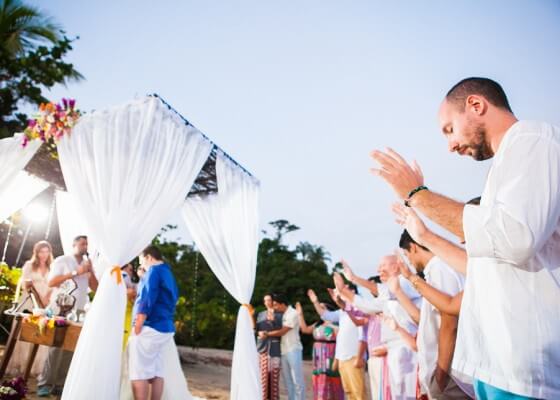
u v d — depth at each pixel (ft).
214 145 18.15
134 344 14.17
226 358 45.14
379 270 9.45
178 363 17.70
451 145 4.75
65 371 18.20
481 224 3.70
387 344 12.41
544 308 3.62
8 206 19.62
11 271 24.93
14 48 47.14
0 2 47.60
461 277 8.13
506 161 3.89
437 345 7.48
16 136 14.32
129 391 16.39
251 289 18.92
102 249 12.85
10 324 24.90
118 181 13.30
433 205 4.42
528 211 3.50
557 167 3.63
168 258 53.88
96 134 13.84
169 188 14.56
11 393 15.33
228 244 18.90
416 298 11.88
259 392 17.16
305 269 80.23
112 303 12.23
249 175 20.65
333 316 21.83
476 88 4.50
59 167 19.33
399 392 11.66
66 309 17.53
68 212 23.49
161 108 14.87
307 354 67.31
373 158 5.03
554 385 3.44
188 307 52.75
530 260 3.75
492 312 3.88
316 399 20.93
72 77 49.49
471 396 6.75
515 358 3.62
